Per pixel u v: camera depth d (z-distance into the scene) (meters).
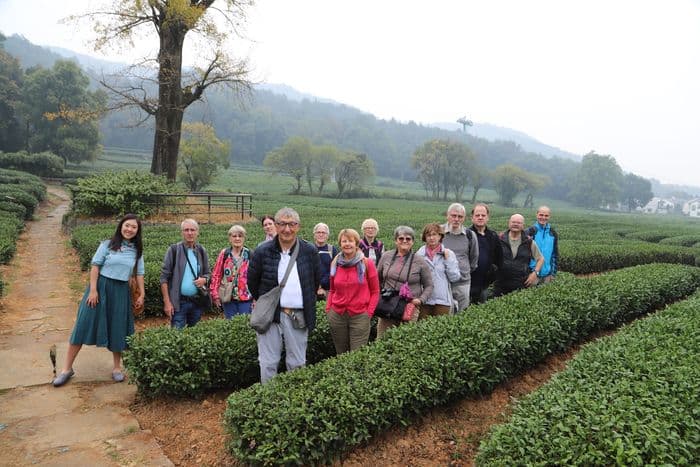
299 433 3.89
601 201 132.38
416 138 180.88
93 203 18.98
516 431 3.52
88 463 3.98
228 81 24.86
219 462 4.13
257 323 4.73
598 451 3.09
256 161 136.88
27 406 4.99
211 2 23.41
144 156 104.38
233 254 6.77
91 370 6.05
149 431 4.61
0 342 6.90
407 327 5.78
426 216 36.28
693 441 3.26
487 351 5.35
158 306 8.85
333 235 19.95
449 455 4.53
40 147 69.88
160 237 15.50
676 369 4.34
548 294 7.46
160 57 23.05
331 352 6.40
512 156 168.75
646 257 18.94
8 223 17.00
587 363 4.87
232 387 5.59
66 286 10.73
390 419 4.55
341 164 85.56
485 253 7.47
